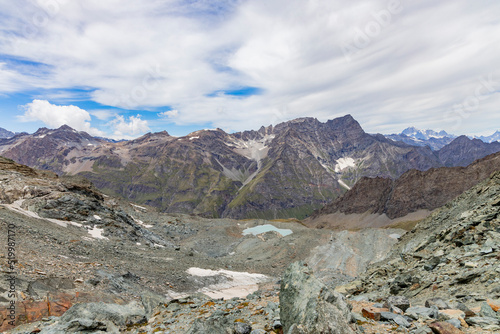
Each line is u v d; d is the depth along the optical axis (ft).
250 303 53.42
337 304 32.83
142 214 475.72
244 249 389.80
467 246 69.77
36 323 51.39
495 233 68.44
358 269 266.57
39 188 232.94
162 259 201.87
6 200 209.97
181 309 56.65
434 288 56.49
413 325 33.06
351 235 358.02
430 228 162.20
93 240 191.62
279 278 230.07
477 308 37.50
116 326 48.26
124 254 181.06
